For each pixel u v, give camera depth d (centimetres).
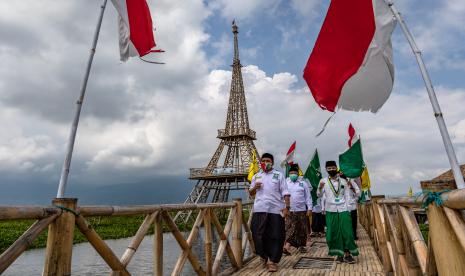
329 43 432
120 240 1955
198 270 566
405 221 369
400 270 434
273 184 693
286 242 873
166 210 479
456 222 221
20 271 1061
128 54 554
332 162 752
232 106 5359
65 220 314
